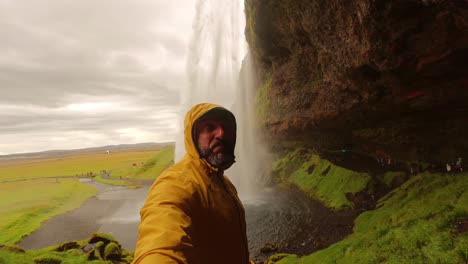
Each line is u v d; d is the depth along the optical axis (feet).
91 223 131.03
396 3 54.70
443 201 46.29
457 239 31.17
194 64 202.69
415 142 92.22
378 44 64.23
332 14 74.54
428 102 75.25
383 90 79.46
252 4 119.24
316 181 116.06
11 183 320.09
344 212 85.87
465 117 79.00
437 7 50.88
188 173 5.78
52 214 154.30
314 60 101.65
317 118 110.83
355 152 121.80
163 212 4.89
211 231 5.62
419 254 31.99
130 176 297.12
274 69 137.80
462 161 77.66
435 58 58.90
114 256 63.10
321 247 66.69
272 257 64.03
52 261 51.42
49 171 464.24
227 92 208.64
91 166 498.69
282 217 93.61
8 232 123.95
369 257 37.45
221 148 5.94
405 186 76.43
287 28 104.58
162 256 4.20
